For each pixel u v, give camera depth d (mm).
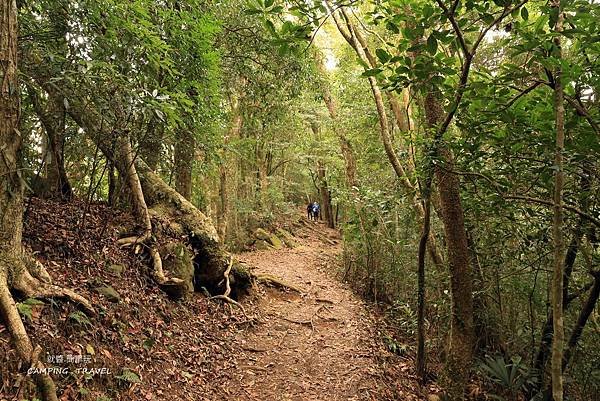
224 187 14531
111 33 4285
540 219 4496
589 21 2502
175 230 7574
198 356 5492
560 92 2691
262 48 9695
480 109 3334
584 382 5293
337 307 9570
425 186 5176
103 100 4297
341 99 12078
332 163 17703
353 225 11242
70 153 6465
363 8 7422
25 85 4516
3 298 3262
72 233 5637
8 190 3582
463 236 4504
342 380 5938
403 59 3131
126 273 5906
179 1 6562
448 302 6562
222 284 7898
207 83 7254
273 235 18609
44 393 3045
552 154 3100
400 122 8172
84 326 4090
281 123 14375
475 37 5301
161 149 7785
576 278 5551
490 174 3799
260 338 7012
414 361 7156
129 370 4172
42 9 4047
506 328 6137
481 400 5629
